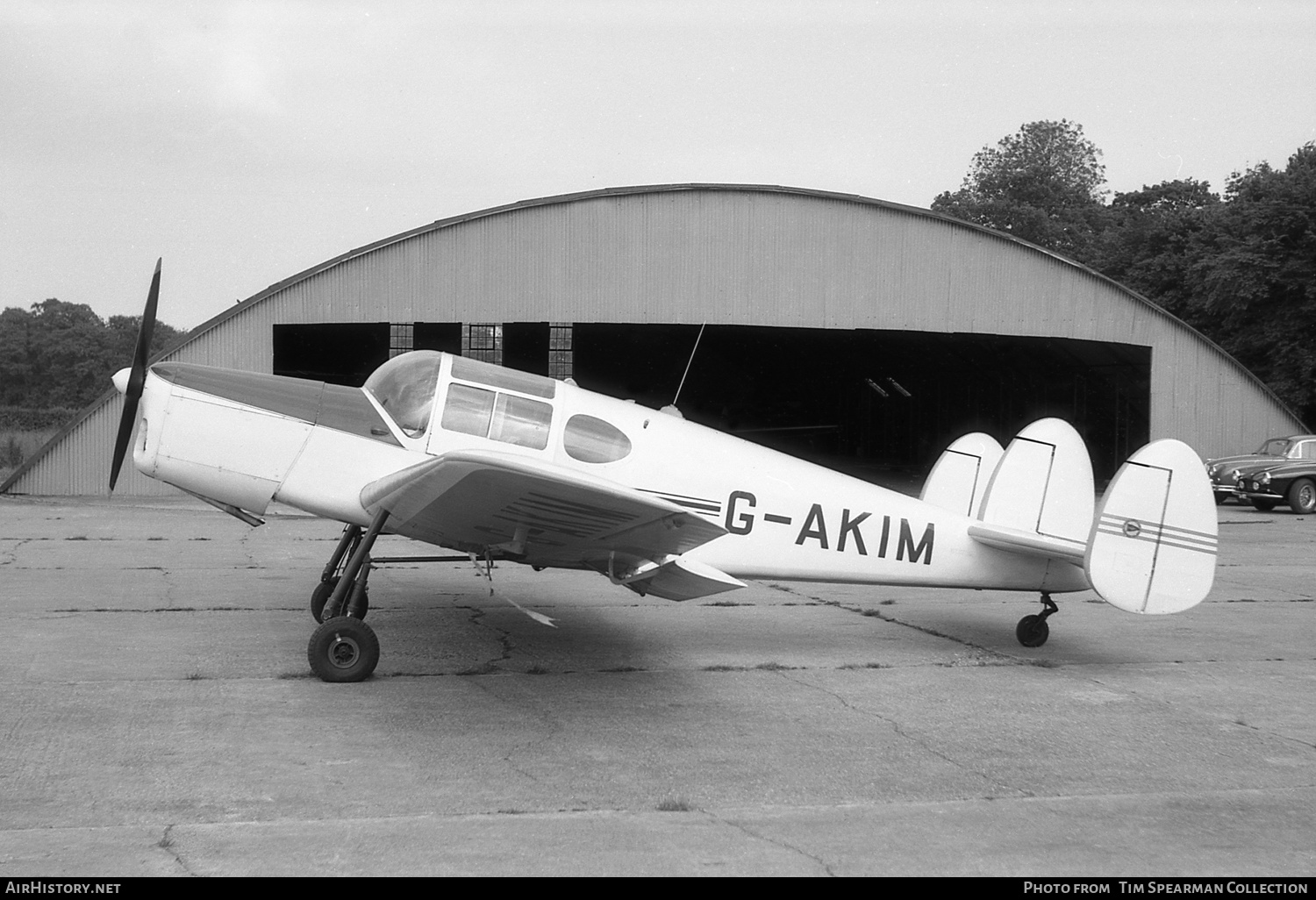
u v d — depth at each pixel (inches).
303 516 641.6
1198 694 257.4
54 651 267.7
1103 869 149.2
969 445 327.6
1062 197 2832.2
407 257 802.2
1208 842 160.9
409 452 274.8
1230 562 527.8
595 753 198.2
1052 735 219.3
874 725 223.8
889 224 868.0
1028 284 902.4
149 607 329.7
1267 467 832.9
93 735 199.0
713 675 263.6
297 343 1089.4
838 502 300.4
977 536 303.4
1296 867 151.9
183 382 273.3
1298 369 1314.0
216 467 272.2
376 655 244.5
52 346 2369.6
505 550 263.7
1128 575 276.1
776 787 182.1
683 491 287.9
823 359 1342.3
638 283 832.9
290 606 333.7
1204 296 1518.2
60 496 749.9
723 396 1435.8
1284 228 1318.9
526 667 264.5
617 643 297.1
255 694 231.5
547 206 818.8
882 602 384.5
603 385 1346.0
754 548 295.6
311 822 158.6
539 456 277.1
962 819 168.6
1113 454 1208.8
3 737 197.0
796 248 853.2
